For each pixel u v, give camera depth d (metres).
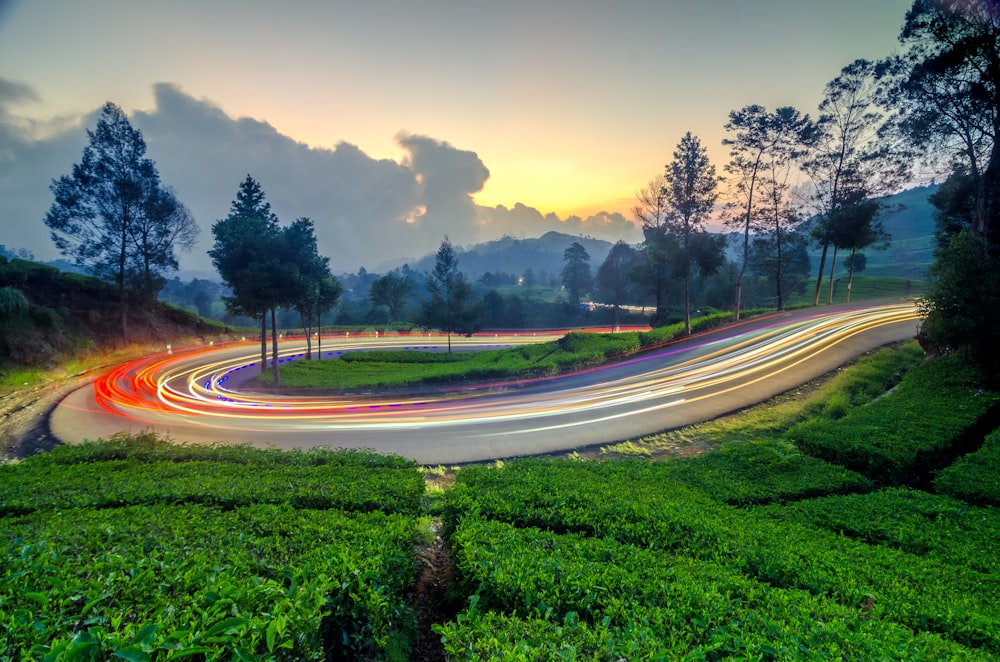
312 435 19.73
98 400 27.70
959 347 21.12
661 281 54.38
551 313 104.69
